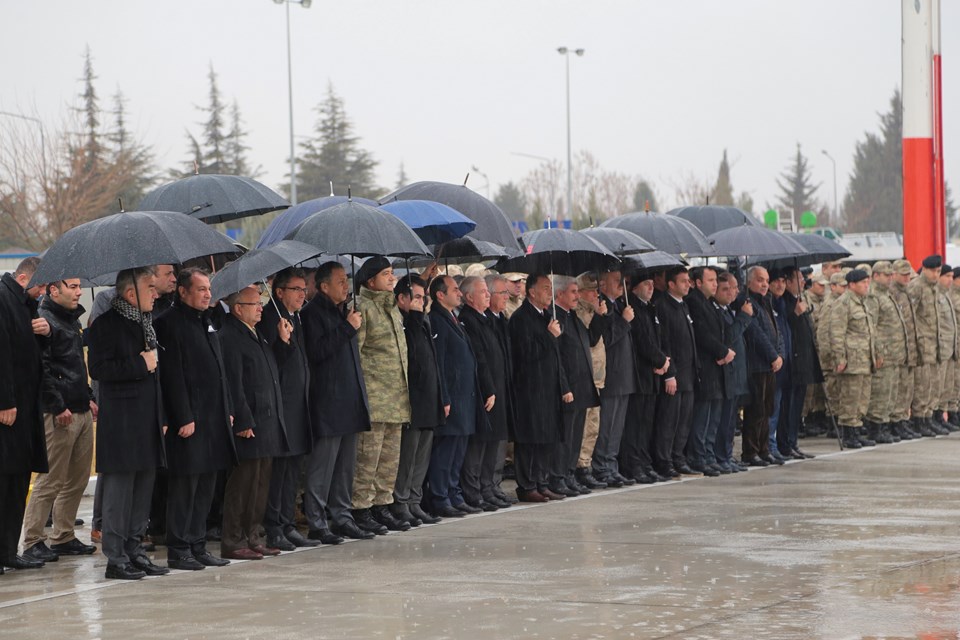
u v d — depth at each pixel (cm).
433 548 1002
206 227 916
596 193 7812
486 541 1028
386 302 1098
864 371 1702
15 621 772
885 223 11012
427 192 1208
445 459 1182
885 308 1767
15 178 4809
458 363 1172
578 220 7588
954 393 1958
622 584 835
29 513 1009
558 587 830
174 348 929
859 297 1714
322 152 7012
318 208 1187
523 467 1276
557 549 979
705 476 1447
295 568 930
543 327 1269
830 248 1672
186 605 805
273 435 985
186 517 945
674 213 1797
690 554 942
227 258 1142
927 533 1021
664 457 1418
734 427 1510
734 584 829
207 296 944
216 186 1164
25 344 941
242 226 5356
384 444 1101
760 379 1522
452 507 1188
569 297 1305
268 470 994
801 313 1609
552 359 1262
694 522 1097
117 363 892
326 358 1041
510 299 1427
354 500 1088
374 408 1079
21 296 947
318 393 1043
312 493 1045
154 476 936
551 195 7994
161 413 913
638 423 1399
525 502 1273
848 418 1711
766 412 1538
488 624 727
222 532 988
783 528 1055
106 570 914
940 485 1317
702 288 1472
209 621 755
